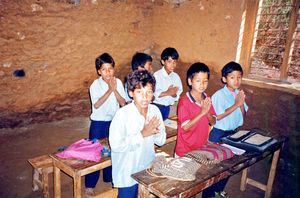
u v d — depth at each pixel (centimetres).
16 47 455
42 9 466
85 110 571
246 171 329
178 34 557
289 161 405
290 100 395
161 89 370
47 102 514
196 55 526
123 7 566
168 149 448
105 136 321
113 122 198
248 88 446
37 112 507
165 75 373
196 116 228
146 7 599
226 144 256
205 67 236
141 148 204
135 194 215
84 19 520
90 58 549
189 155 214
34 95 495
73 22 508
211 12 484
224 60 477
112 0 546
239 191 336
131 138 194
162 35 596
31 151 411
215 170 201
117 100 316
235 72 279
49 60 497
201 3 499
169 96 379
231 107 277
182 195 172
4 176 341
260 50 482
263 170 391
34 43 472
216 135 294
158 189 171
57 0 479
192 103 243
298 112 388
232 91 293
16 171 354
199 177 189
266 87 421
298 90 382
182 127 238
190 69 240
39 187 319
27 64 474
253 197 324
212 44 493
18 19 446
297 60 417
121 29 577
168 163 196
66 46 511
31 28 462
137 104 205
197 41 519
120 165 204
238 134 267
